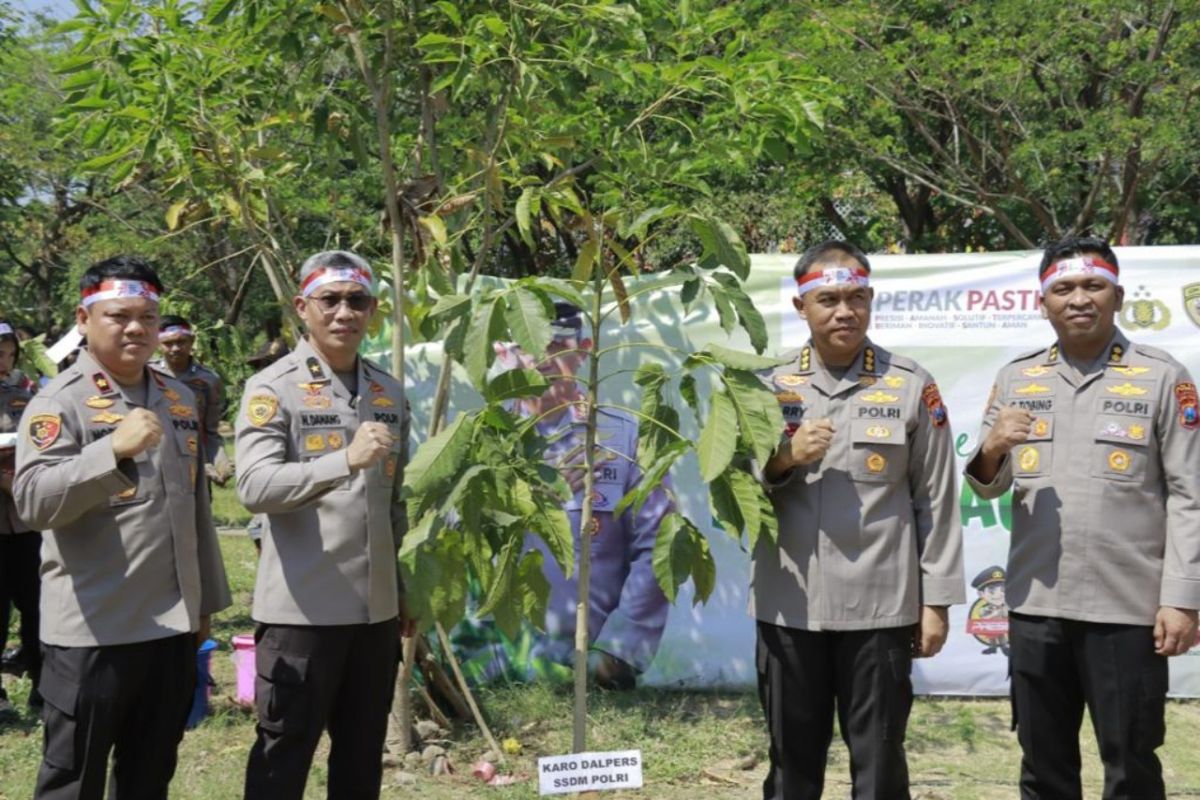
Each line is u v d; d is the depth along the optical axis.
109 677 3.42
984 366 5.84
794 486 3.69
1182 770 4.98
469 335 3.50
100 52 4.83
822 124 4.93
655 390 3.90
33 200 18.88
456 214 5.54
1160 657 3.68
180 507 3.58
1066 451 3.77
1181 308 5.69
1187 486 3.62
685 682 5.96
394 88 5.38
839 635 3.65
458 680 5.46
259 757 3.67
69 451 3.41
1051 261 3.79
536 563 3.74
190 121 4.90
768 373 3.83
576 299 3.68
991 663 5.91
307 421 3.71
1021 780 3.94
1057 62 12.05
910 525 3.66
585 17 4.68
